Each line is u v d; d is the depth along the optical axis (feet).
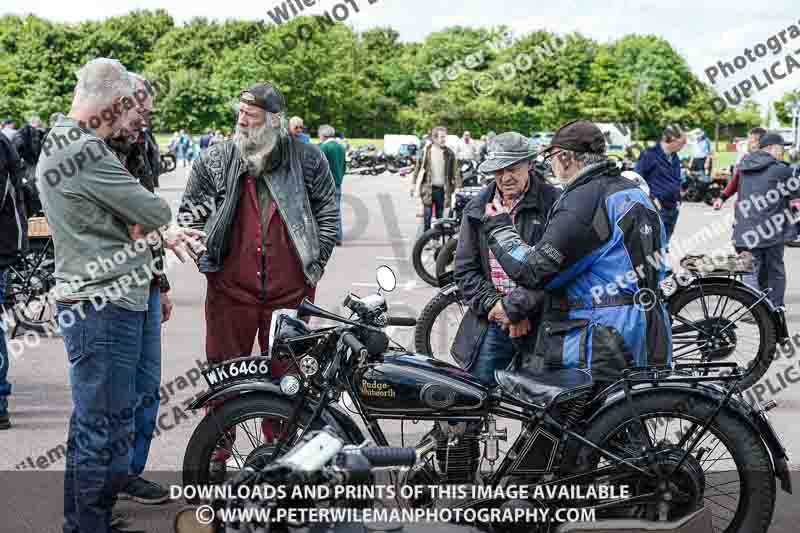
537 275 12.36
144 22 260.42
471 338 15.24
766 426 11.74
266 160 14.62
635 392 11.72
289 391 11.84
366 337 11.83
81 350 11.67
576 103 198.29
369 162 144.05
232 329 15.07
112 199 11.46
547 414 11.73
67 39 249.55
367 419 11.86
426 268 38.55
